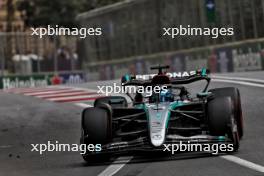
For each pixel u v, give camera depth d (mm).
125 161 25469
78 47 103000
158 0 89875
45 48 98312
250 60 76062
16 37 95062
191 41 85750
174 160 24531
